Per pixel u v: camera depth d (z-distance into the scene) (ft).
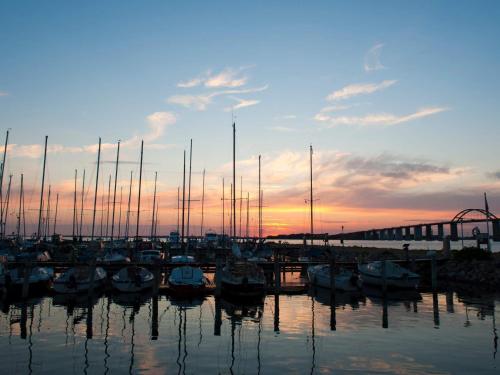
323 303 107.04
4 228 238.27
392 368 54.90
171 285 112.37
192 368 55.06
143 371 53.78
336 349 63.52
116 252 192.44
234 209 151.43
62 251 210.18
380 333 73.77
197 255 199.93
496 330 75.61
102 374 52.60
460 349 63.46
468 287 135.64
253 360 58.39
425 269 160.86
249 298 111.24
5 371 53.62
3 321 82.94
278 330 76.43
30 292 110.83
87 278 115.14
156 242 252.62
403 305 103.50
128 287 114.83
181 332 74.90
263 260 177.37
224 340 69.26
